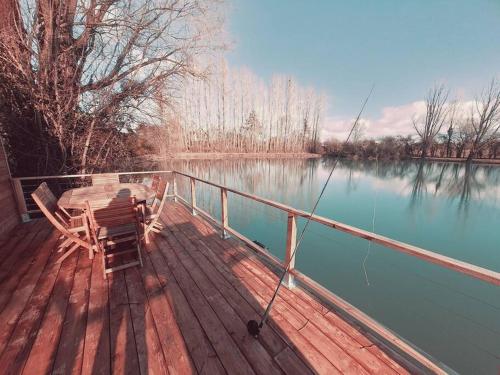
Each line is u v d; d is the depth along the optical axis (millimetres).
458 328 3008
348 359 1235
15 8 4023
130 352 1267
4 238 2855
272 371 1165
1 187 3031
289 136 31766
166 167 7945
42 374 1134
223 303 1688
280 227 6352
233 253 2494
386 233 6555
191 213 4012
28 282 1930
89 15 4707
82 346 1301
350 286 3875
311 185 12828
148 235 2979
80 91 4918
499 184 11773
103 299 1720
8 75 3992
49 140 4703
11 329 1419
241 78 28875
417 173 14812
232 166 18938
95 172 5680
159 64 5578
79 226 2477
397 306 3406
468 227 6949
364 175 14930
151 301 1702
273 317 1548
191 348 1296
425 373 1146
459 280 4078
